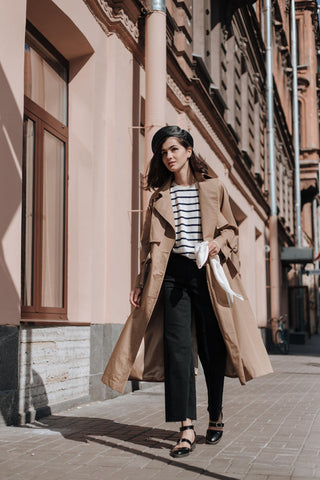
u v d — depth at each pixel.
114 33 7.13
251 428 4.46
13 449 3.65
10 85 4.78
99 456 3.47
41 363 5.15
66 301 6.39
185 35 10.38
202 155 11.68
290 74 31.73
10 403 4.51
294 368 11.30
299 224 26.41
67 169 6.60
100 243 6.70
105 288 6.80
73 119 6.68
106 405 5.86
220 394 3.68
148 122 7.54
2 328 4.46
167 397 3.46
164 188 3.62
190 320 3.54
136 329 3.47
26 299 5.57
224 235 3.52
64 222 6.49
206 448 3.67
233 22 15.45
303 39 39.88
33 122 5.92
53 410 5.20
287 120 30.98
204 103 11.16
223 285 3.33
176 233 3.53
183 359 3.46
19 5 4.95
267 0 20.84
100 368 6.41
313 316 43.03
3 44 4.71
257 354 3.56
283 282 27.92
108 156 7.00
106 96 7.06
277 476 3.03
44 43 6.30
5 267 4.58
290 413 5.30
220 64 13.70
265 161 21.53
